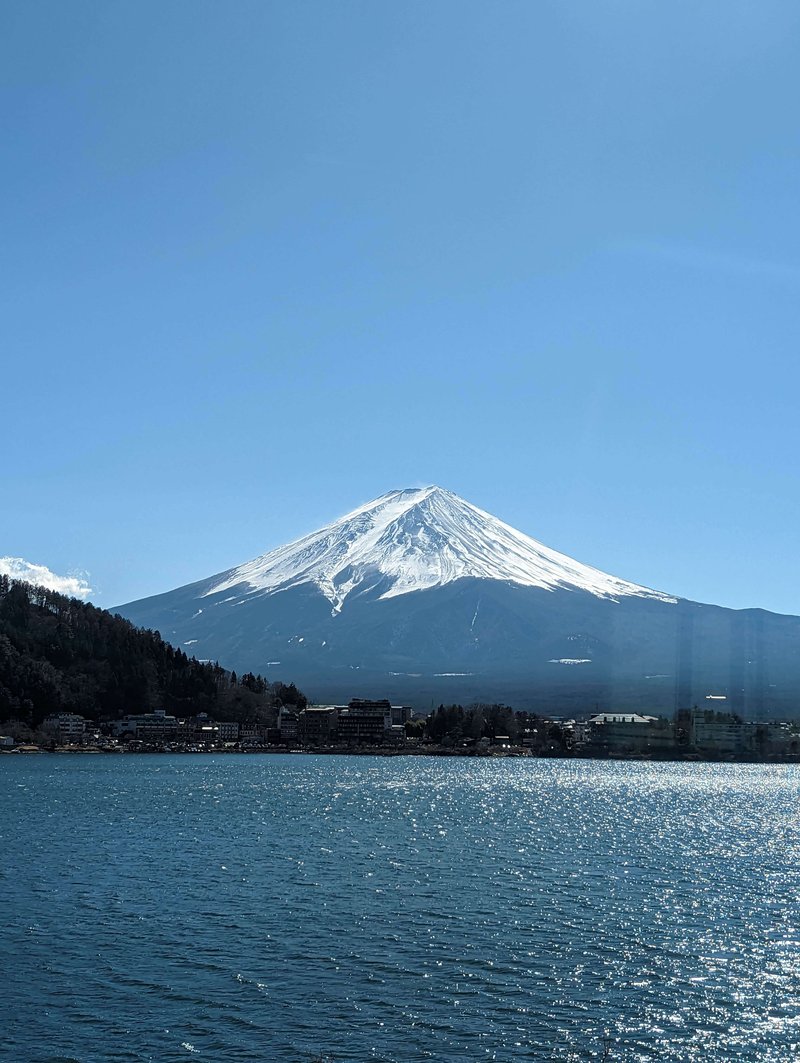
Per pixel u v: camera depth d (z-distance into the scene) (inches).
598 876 4488.2
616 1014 2593.5
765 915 3666.3
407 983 2807.6
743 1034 2479.1
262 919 3513.8
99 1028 2485.2
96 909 3654.0
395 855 5068.9
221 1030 2477.9
